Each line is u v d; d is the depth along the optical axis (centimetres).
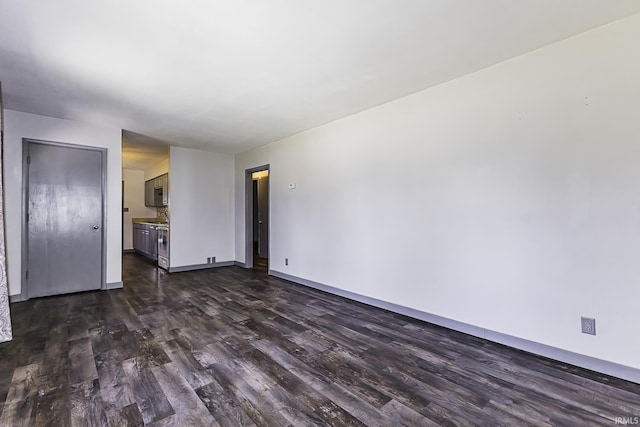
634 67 195
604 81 205
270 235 529
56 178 397
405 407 174
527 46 228
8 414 165
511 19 195
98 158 423
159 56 236
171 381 199
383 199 344
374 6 180
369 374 209
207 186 595
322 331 284
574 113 217
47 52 229
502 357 232
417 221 312
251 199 605
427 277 304
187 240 570
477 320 269
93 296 397
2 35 206
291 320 312
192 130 446
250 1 174
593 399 180
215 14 186
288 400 180
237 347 249
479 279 267
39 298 386
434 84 292
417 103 310
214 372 210
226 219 621
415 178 313
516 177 244
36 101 333
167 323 302
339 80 282
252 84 289
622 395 184
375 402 179
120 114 376
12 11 181
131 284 462
